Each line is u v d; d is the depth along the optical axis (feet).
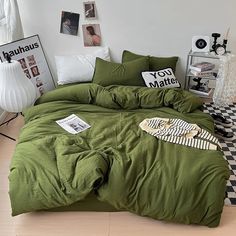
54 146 7.06
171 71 10.42
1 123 10.28
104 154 6.57
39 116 8.62
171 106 9.07
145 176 6.14
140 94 9.16
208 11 10.41
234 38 10.76
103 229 6.12
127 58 10.92
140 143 7.04
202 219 6.07
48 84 11.34
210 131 8.03
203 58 11.05
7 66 8.45
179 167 6.28
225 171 6.17
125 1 10.42
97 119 8.32
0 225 6.30
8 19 9.95
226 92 10.47
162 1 10.35
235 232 6.04
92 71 10.80
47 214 6.47
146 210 6.10
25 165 6.54
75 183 6.02
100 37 11.07
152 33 10.90
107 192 6.05
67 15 10.73
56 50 11.36
